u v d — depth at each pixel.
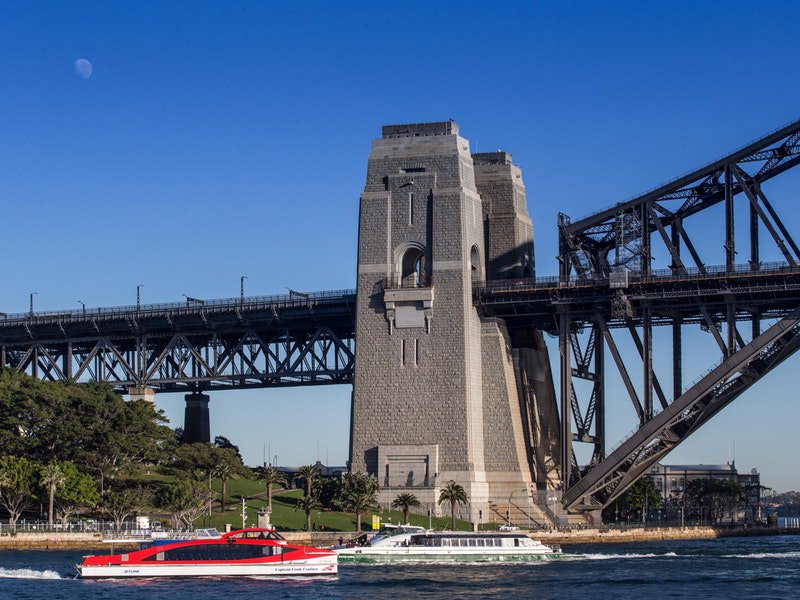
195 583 144.12
